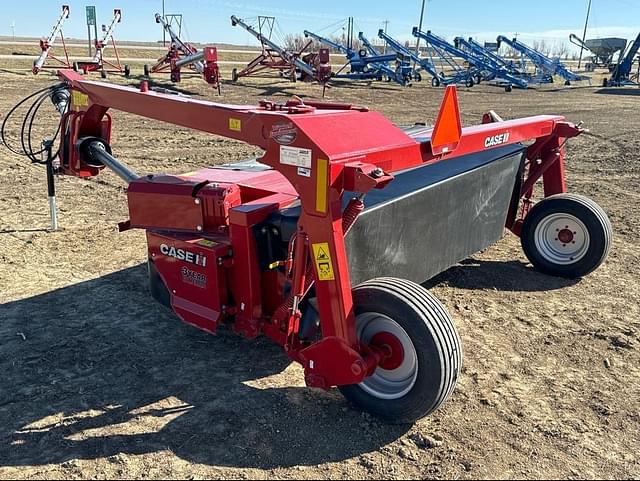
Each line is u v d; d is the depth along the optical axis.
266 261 3.60
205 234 3.87
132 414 3.38
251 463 3.02
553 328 4.52
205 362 3.94
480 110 20.27
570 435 3.29
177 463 3.01
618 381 3.84
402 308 3.00
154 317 4.53
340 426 3.31
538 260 5.54
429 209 4.21
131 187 4.18
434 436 3.24
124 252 5.79
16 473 2.91
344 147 2.97
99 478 2.89
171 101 3.87
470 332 4.43
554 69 36.88
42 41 25.47
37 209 7.06
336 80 32.53
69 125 5.28
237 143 12.39
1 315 4.49
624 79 35.28
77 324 4.39
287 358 4.01
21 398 3.51
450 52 34.34
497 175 5.00
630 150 12.45
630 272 5.68
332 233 2.94
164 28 29.55
